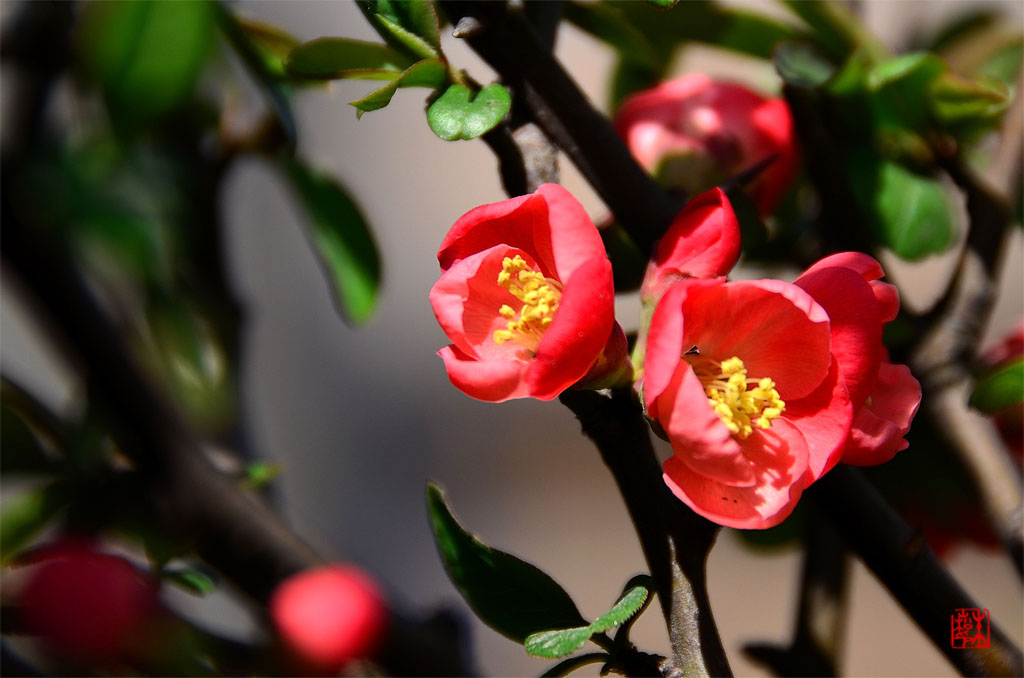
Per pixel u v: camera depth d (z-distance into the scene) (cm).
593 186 58
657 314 53
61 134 53
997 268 65
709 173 65
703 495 53
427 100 57
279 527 58
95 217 53
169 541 58
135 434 57
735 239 55
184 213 61
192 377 63
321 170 65
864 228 64
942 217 64
